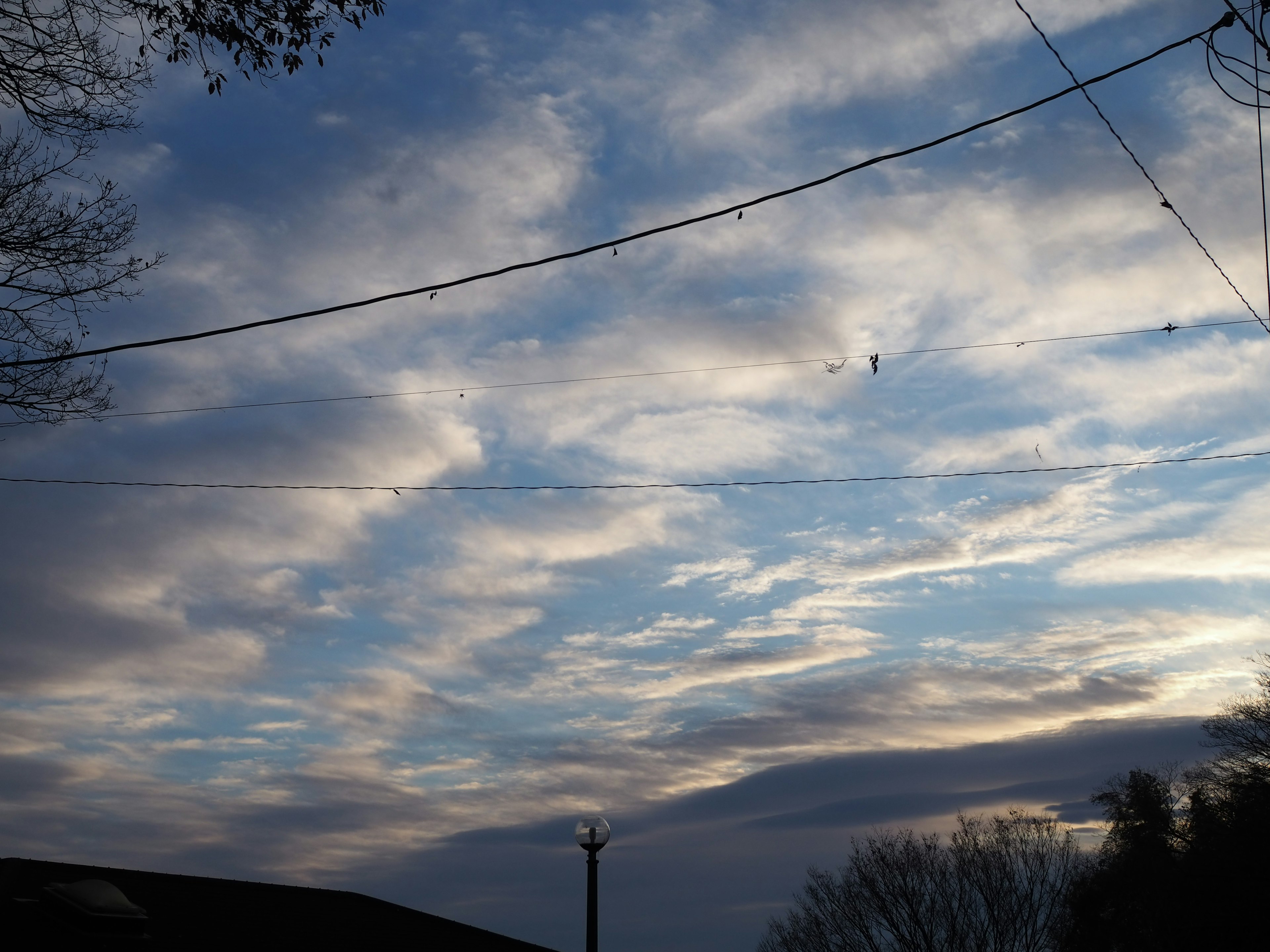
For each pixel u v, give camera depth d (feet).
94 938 38.27
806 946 124.47
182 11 30.71
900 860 123.13
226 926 45.85
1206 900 121.60
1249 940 118.42
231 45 31.27
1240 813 126.41
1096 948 124.57
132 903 42.29
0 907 38.55
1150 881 125.59
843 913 122.93
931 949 115.85
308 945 46.91
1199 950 120.47
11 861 42.52
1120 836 157.07
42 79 30.35
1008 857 122.42
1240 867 120.57
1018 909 118.32
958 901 119.65
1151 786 155.84
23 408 31.78
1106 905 127.03
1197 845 131.44
